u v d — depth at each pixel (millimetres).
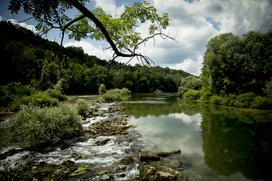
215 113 27094
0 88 32625
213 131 17047
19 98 29344
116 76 71500
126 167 9492
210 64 41219
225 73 39500
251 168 9562
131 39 3615
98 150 12031
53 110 14281
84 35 3453
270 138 14656
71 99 44344
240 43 37969
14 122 12680
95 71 66750
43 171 8852
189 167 9633
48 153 11336
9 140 12883
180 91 61219
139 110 29766
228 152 11836
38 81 46938
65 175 8508
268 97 31969
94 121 20625
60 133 13875
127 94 67312
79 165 9711
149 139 14648
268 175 8836
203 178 8477
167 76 93750
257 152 11828
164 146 13023
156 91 87250
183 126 19109
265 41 36656
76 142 13516
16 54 39875
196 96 47375
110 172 8953
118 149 12297
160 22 3252
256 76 36594
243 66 37188
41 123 12656
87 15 2303
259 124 19406
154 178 8156
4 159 10234
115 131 16641
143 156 10516
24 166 9289
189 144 13445
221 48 39500
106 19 3463
